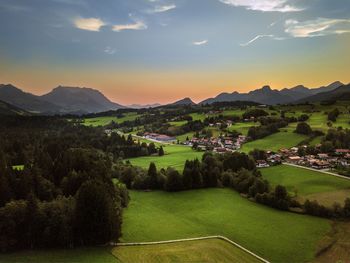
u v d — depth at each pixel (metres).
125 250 84.50
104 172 127.56
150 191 151.25
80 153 140.00
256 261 83.94
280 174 167.62
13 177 101.88
